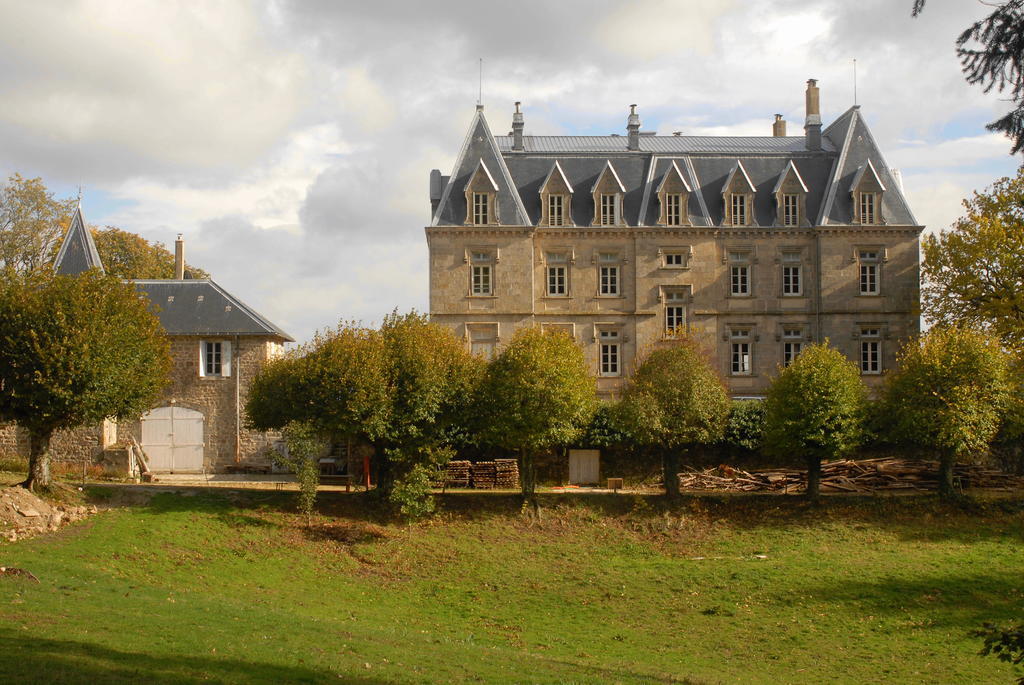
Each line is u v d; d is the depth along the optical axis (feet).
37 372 112.68
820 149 216.33
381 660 70.28
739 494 157.17
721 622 105.91
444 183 208.64
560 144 219.82
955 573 123.03
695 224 202.49
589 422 158.71
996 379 150.30
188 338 176.35
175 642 65.62
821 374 152.05
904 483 163.32
